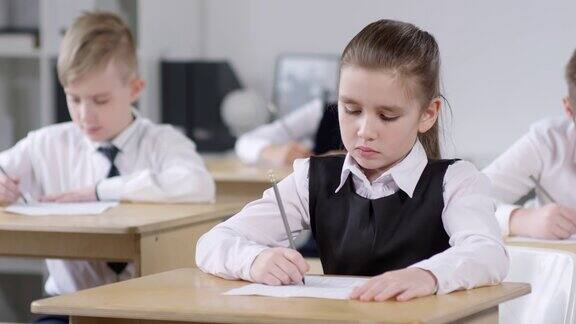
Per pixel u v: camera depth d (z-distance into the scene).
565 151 2.81
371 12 5.09
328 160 2.03
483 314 1.64
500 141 4.82
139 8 4.94
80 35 2.99
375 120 1.81
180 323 1.59
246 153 4.44
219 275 1.83
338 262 1.95
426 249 1.89
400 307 1.49
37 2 5.06
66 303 1.57
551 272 1.99
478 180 1.92
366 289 1.56
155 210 2.78
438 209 1.90
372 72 1.79
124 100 3.07
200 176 2.98
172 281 1.78
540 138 2.85
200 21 5.45
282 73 5.23
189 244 2.71
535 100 4.77
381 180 1.93
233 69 5.21
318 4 5.21
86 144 3.12
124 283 1.76
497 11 4.79
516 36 4.77
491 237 1.78
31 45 4.96
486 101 4.83
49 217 2.63
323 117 4.59
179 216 2.64
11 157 3.17
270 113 5.19
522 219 2.58
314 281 1.76
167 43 5.16
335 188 1.99
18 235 2.63
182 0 5.29
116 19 3.09
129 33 3.10
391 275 1.60
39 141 3.18
